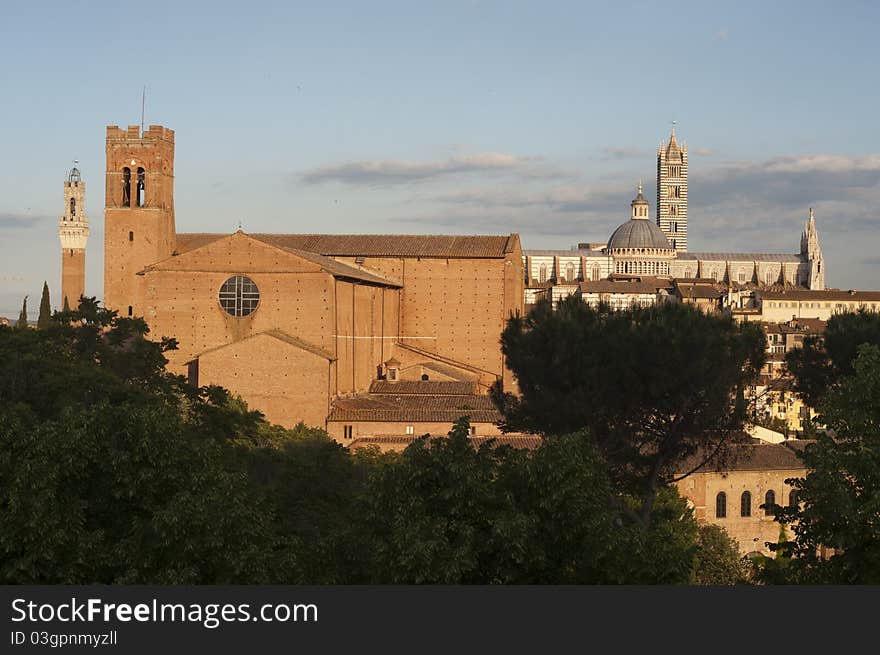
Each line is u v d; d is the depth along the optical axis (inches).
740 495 4901.6
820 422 2155.5
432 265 6609.3
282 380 5093.5
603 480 1968.5
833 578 2004.2
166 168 6412.4
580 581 1812.3
